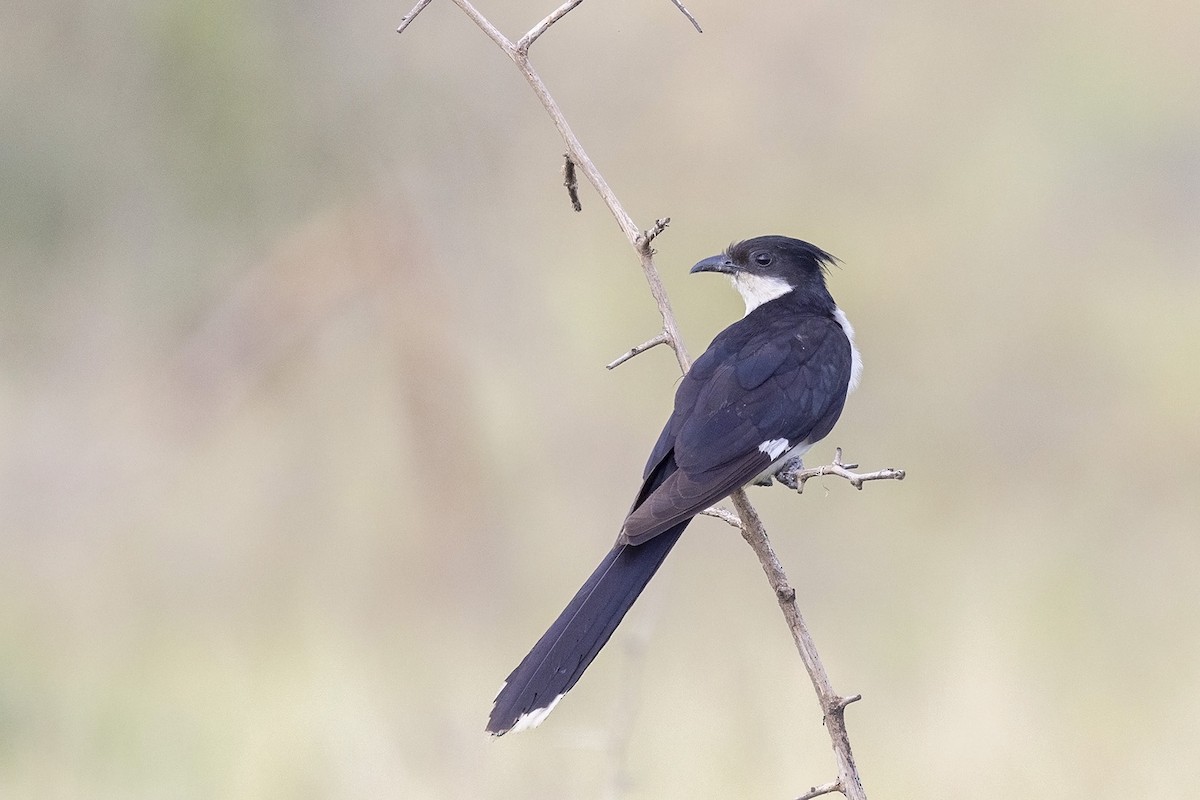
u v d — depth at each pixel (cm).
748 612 1193
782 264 851
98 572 1273
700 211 1653
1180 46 1828
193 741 1010
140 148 1712
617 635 1165
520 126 1709
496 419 1415
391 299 1399
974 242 1675
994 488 1396
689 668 1099
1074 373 1541
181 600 1232
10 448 1437
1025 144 1758
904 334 1593
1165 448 1439
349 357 1420
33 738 1023
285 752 965
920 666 1082
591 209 1662
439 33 1728
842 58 1717
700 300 1571
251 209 1717
